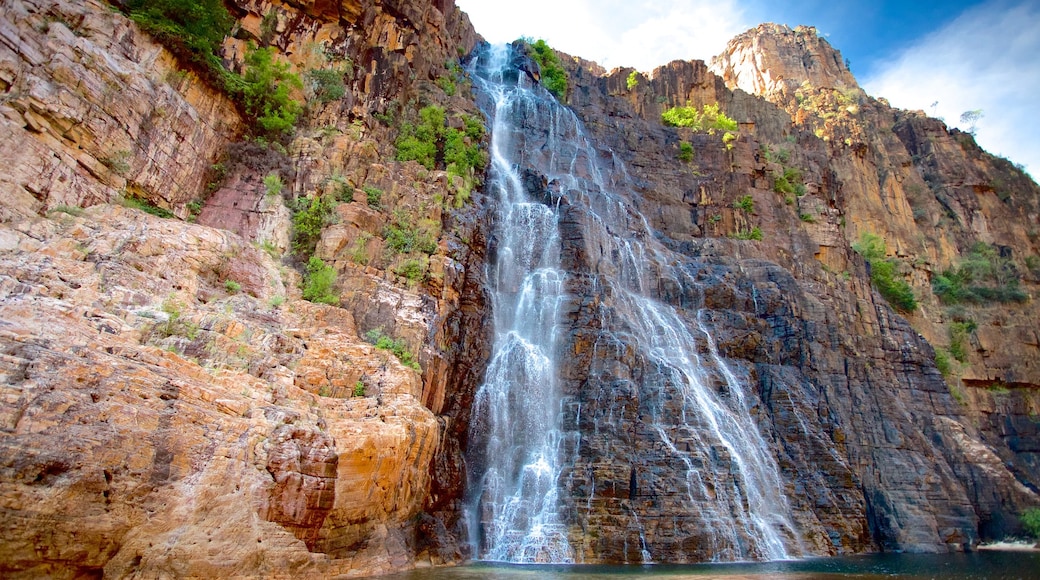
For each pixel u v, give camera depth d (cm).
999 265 5216
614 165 3959
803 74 6669
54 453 998
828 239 4012
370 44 3102
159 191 1958
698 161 4206
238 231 2105
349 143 2462
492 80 4300
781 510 2383
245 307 1691
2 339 1051
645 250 3306
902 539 2627
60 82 1669
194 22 2258
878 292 4003
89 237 1526
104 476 1052
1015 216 5738
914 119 6191
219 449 1226
